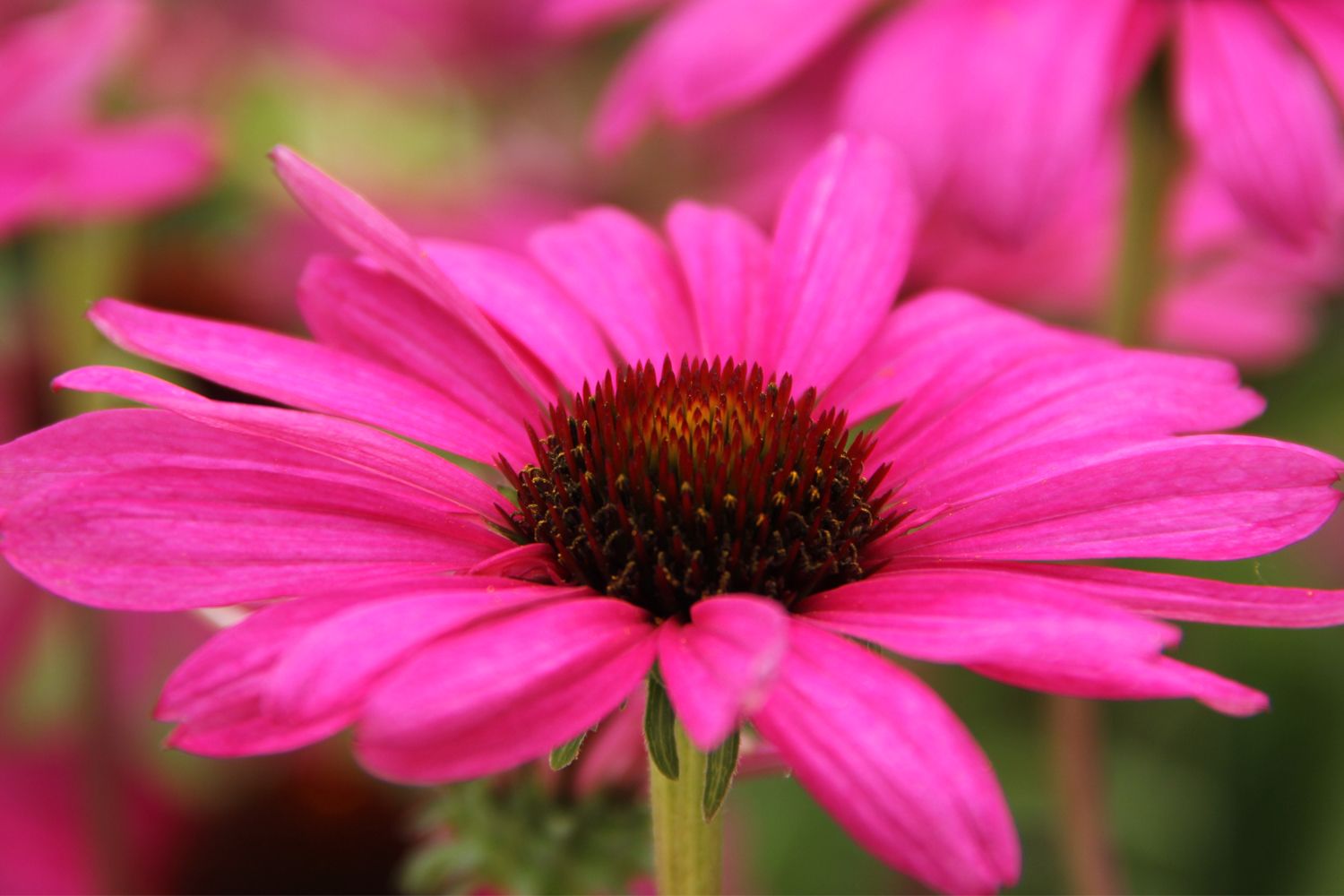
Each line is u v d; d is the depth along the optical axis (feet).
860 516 1.11
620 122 1.46
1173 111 1.36
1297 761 1.50
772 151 1.64
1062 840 1.38
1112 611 0.98
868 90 1.36
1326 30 1.35
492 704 0.96
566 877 1.26
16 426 1.49
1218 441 1.08
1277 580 1.55
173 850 1.47
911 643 1.00
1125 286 1.37
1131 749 1.51
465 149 1.95
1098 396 1.14
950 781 0.95
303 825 1.47
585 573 1.09
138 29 1.46
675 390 1.12
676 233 1.22
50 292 1.44
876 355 1.19
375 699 0.95
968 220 1.33
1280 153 1.32
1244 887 1.49
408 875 1.29
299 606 1.00
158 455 1.06
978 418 1.14
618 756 1.26
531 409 1.15
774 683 0.98
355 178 1.76
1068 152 1.32
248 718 0.99
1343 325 1.67
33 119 1.42
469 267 1.19
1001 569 1.07
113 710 1.47
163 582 1.02
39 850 1.45
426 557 1.06
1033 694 1.52
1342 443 1.60
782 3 1.42
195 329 1.10
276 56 1.84
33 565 1.01
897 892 1.47
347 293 1.16
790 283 1.19
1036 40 1.34
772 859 1.49
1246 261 1.59
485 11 1.93
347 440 1.06
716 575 1.08
